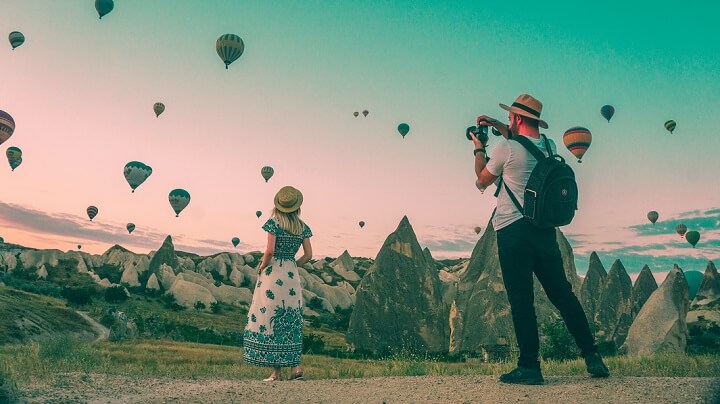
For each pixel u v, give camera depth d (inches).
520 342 191.8
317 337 3710.6
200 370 325.1
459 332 4244.6
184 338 3097.9
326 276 7608.3
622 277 5674.2
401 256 4692.4
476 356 3693.4
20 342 1831.9
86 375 268.1
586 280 6058.1
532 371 189.2
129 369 315.0
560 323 1312.7
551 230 191.0
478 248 4825.3
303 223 279.0
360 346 4291.3
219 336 3403.1
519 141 191.3
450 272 7637.8
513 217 190.1
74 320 2488.9
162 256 6087.6
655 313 2361.0
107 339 2288.4
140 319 3198.8
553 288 195.3
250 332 272.1
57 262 6072.8
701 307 4173.2
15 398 203.0
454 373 309.7
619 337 5123.0
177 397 196.5
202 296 5398.6
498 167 192.5
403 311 4480.8
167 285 5649.6
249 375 317.7
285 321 270.2
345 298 6604.3
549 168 183.3
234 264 7057.1
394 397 184.4
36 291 4303.6
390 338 4352.9
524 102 196.5
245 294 5959.6
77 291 4279.0
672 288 2412.6
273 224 272.1
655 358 307.7
